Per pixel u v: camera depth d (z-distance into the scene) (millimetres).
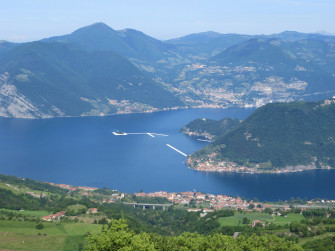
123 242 150750
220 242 188750
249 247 189125
